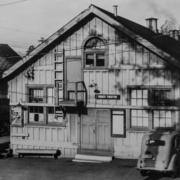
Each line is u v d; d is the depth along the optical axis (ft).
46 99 75.82
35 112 77.00
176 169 56.54
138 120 69.46
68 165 67.56
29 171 63.67
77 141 73.67
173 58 64.49
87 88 72.23
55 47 74.18
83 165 67.21
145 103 68.80
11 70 76.38
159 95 67.92
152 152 55.77
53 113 75.82
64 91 73.97
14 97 77.87
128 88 69.41
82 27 71.97
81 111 73.26
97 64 71.82
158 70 67.31
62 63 73.61
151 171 59.57
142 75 68.33
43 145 75.97
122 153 70.44
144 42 66.54
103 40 70.54
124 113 69.87
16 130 77.82
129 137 69.87
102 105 71.31
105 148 71.72
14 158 75.51
